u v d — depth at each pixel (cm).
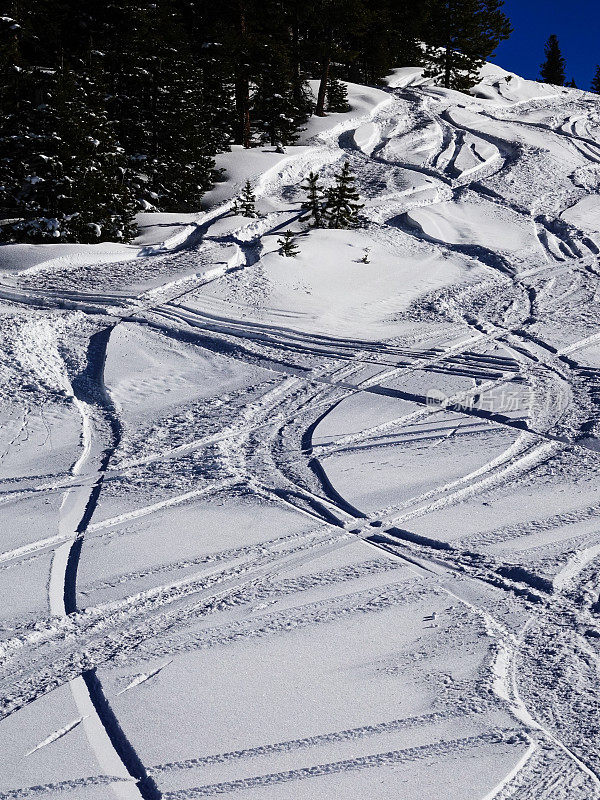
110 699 512
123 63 3072
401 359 1563
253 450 1099
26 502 931
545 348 1625
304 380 1445
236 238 2573
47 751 459
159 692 518
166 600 660
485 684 505
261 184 3203
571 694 496
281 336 1731
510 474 945
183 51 3406
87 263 2316
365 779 418
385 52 5150
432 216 2870
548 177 3481
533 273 2352
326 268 2242
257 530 809
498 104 4959
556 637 569
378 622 602
